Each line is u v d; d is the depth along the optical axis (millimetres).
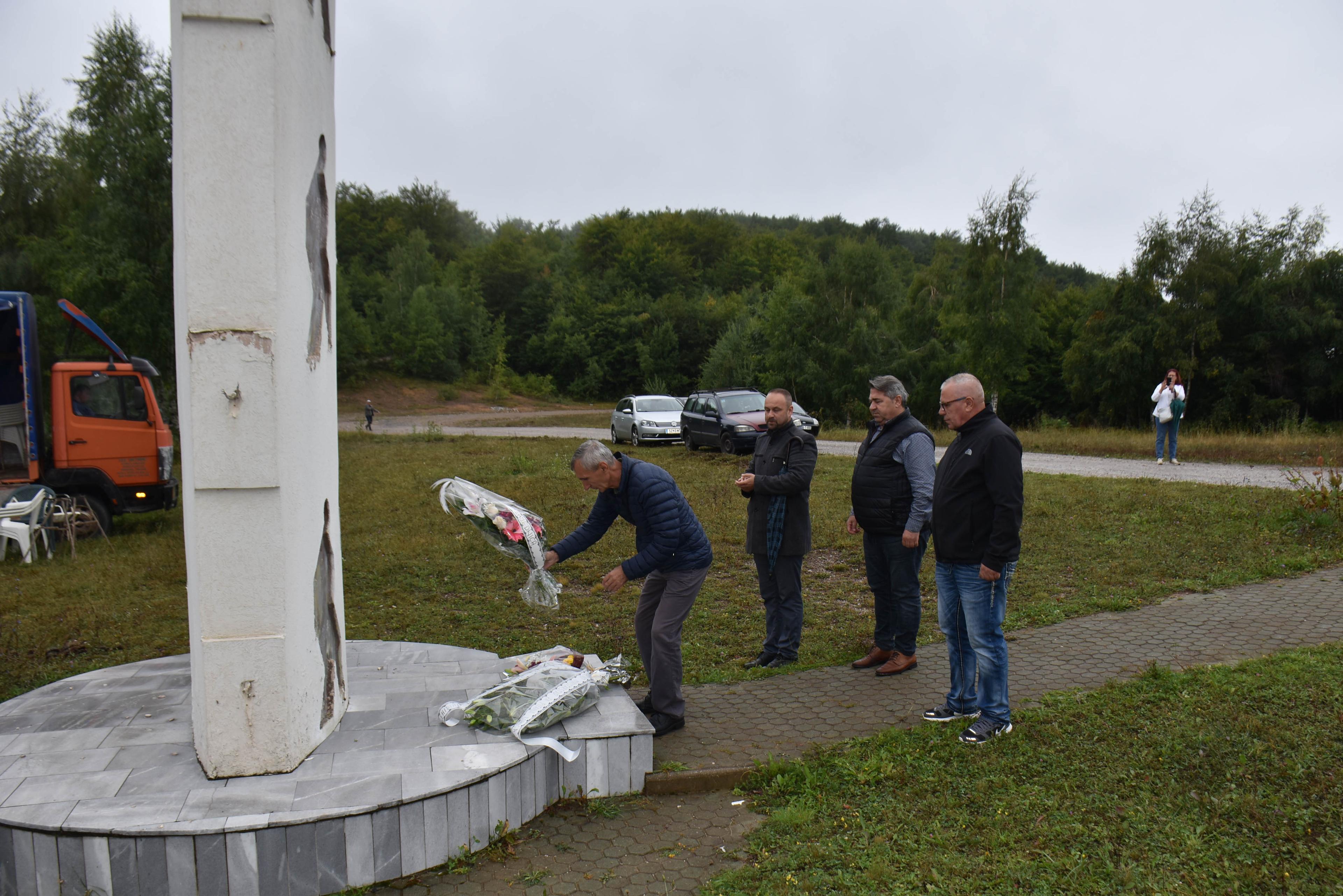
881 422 4910
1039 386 46312
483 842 3170
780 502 5062
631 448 21484
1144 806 3117
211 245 2840
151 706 3850
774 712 4383
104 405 10594
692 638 5824
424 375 68188
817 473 14227
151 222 22750
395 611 6719
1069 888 2660
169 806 2885
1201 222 33312
